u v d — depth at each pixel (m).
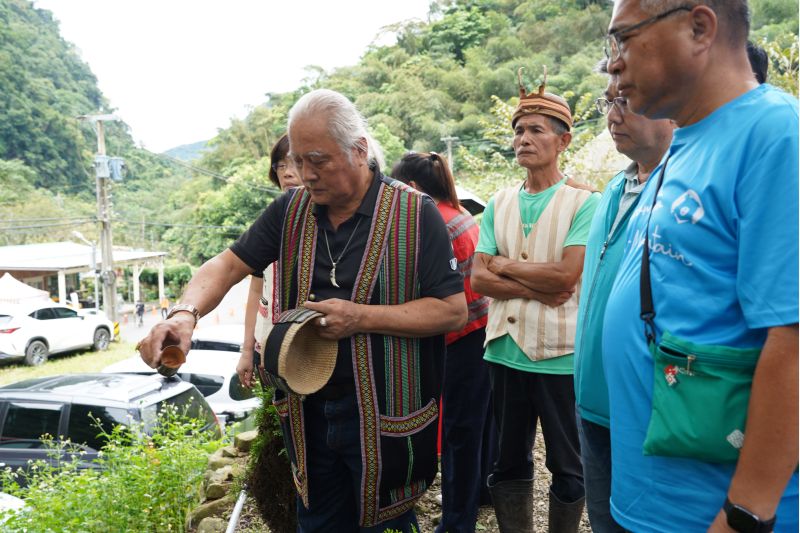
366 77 64.31
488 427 3.63
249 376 3.99
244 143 71.62
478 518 3.56
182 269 57.03
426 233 2.33
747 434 1.40
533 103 3.02
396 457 2.29
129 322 40.88
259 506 3.13
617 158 11.66
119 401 7.67
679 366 1.50
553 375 2.83
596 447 2.22
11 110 89.19
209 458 4.57
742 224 1.44
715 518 1.48
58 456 5.25
